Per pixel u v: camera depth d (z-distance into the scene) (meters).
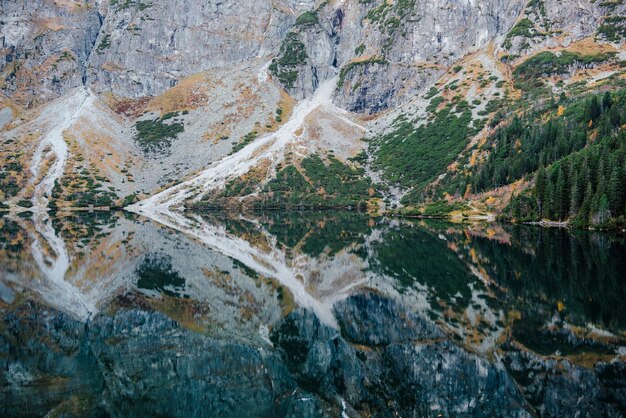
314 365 47.28
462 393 40.69
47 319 60.34
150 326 58.62
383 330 55.88
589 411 36.53
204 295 72.19
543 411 37.19
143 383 42.34
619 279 68.56
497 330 52.25
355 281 78.56
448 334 52.94
